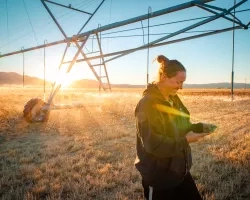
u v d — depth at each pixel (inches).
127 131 438.9
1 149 329.7
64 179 218.4
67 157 279.6
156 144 82.3
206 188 188.9
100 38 581.0
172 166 88.9
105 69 672.4
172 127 87.2
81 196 182.5
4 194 191.8
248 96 1668.3
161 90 93.2
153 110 84.2
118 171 229.1
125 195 185.8
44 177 222.8
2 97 1208.8
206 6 395.2
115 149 320.8
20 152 312.0
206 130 85.2
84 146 335.0
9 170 241.6
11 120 552.1
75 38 598.9
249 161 247.6
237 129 435.8
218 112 720.3
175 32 448.1
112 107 735.1
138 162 94.0
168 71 89.3
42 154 299.9
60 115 649.6
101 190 195.0
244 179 205.3
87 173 231.1
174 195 93.8
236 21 396.5
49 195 189.5
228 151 290.2
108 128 472.7
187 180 97.5
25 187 199.9
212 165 235.9
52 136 413.7
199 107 870.4
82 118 603.8
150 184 92.0
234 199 173.9
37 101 553.0
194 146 323.6
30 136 414.3
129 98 952.3
